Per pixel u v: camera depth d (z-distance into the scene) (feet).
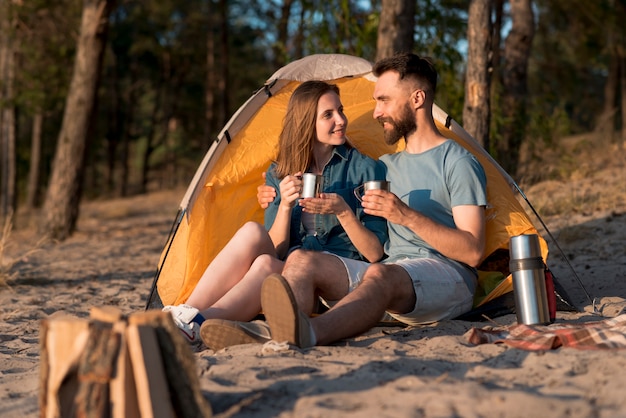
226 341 10.48
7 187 56.54
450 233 11.71
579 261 18.78
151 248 33.24
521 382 8.43
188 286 13.47
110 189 102.27
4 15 49.29
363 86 15.80
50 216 38.58
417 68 12.68
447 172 12.34
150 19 90.99
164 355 7.11
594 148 41.91
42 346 7.27
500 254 13.58
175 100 109.40
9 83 52.47
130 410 6.89
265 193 13.32
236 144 14.83
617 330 9.92
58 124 92.22
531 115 34.60
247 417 7.76
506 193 13.43
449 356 9.82
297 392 8.38
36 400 9.12
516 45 32.19
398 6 22.76
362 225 12.23
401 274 11.24
